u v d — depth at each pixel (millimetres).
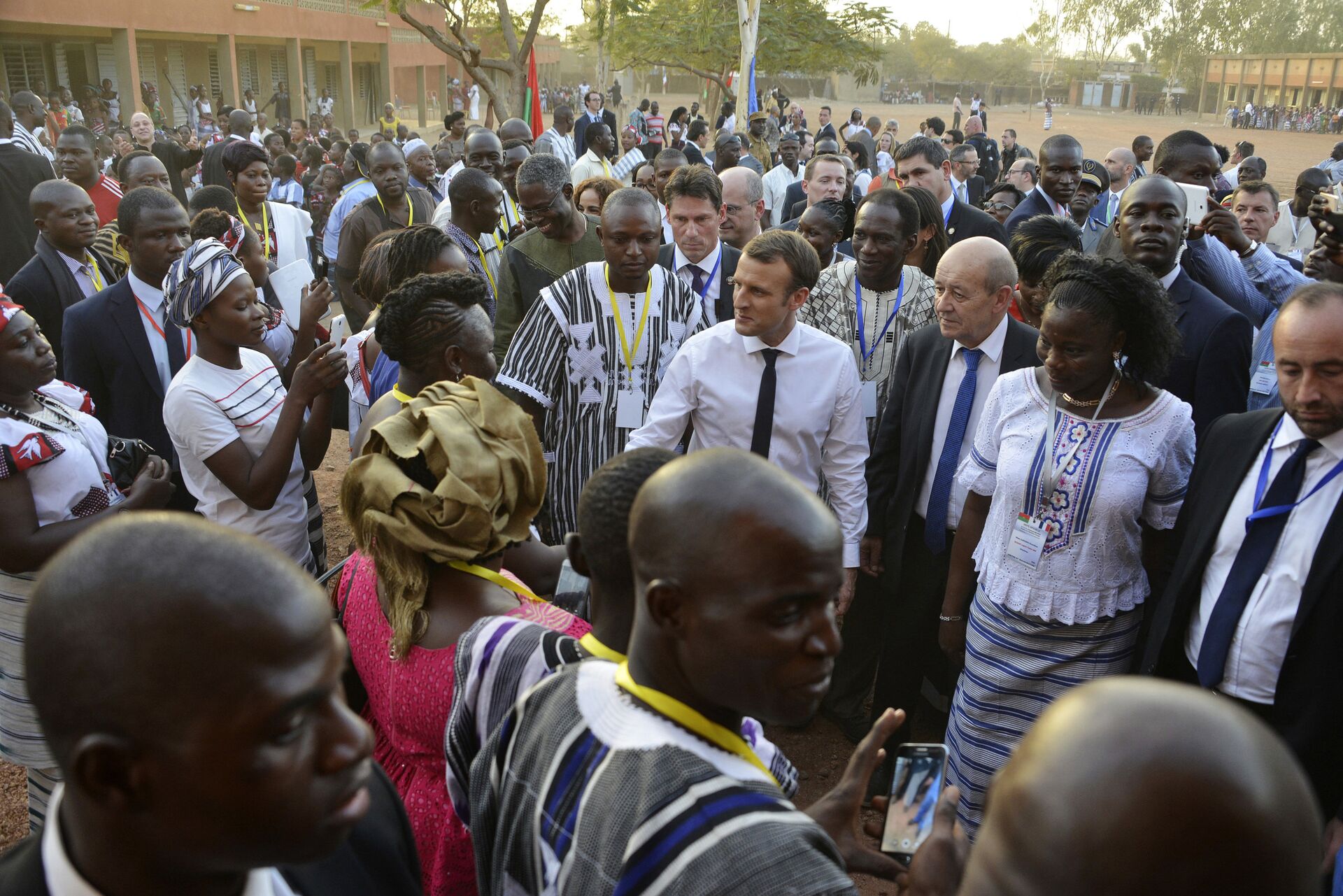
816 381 3521
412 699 1946
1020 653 3025
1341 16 75125
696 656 1203
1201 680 2561
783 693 1198
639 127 31359
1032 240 4051
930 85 89125
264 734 917
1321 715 2391
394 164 7051
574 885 1208
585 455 4020
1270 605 2432
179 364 4406
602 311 3902
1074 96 88875
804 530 1163
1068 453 2896
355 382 4051
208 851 942
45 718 917
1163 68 88188
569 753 1292
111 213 7449
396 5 17969
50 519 2771
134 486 3033
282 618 929
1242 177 10555
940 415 3705
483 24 25547
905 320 4246
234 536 976
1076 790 676
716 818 1132
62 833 989
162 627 881
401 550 1961
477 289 2701
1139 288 2738
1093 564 2904
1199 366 3621
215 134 26859
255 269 4980
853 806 1494
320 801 970
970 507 3316
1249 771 647
